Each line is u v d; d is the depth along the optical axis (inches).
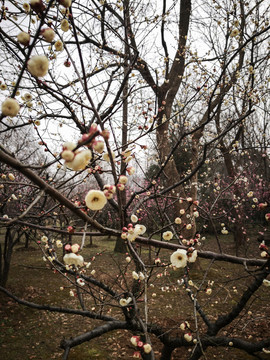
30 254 437.1
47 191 39.9
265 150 336.5
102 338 189.0
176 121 238.5
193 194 310.3
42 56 33.2
